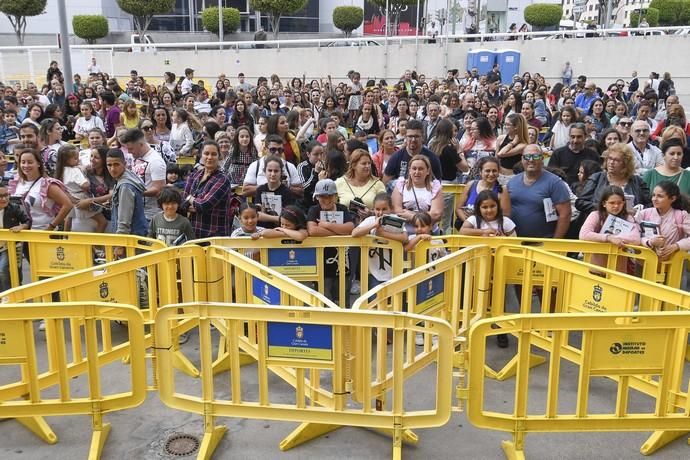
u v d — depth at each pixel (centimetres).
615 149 626
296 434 424
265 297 479
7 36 4272
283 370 480
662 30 2683
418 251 551
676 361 403
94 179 734
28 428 445
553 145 1079
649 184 675
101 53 3128
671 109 1094
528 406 479
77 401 412
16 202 650
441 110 1310
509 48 2878
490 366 542
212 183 645
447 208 804
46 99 1742
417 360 470
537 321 380
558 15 3978
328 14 5031
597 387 509
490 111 1320
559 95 2031
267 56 3109
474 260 528
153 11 3797
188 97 1595
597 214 568
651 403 484
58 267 590
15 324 397
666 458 411
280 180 668
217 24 4166
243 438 436
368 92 1456
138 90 1962
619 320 389
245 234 581
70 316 397
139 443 431
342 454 418
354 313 377
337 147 792
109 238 573
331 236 555
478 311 541
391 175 750
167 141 1051
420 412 393
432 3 4891
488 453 420
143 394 416
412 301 462
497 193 619
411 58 2970
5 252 616
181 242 611
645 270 541
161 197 601
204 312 397
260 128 1056
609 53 2725
